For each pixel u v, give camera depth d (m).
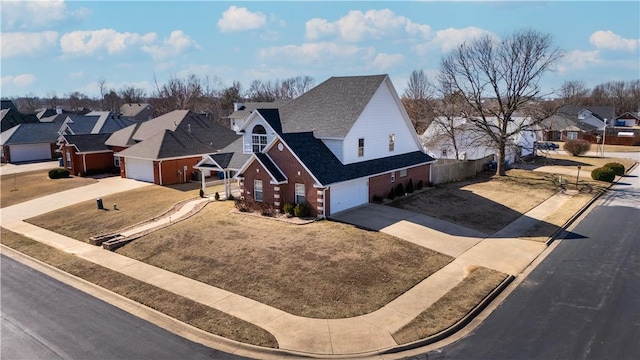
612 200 33.56
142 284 18.31
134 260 21.20
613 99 147.25
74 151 46.47
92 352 13.38
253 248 21.19
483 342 13.62
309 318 15.04
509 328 14.44
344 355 13.01
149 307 16.20
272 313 15.43
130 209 30.48
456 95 45.47
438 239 22.81
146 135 46.09
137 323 15.22
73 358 13.06
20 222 29.36
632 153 63.62
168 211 28.83
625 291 17.09
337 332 14.15
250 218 25.72
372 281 17.72
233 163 30.97
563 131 79.75
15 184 43.22
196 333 14.39
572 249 22.30
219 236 23.03
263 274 18.50
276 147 26.89
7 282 19.36
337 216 25.78
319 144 28.27
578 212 29.27
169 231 24.30
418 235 23.11
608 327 14.36
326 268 18.78
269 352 13.23
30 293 18.08
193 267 19.75
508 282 18.11
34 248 23.77
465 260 20.28
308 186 25.64
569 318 15.03
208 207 28.83
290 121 31.27
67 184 41.72
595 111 101.94
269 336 13.95
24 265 21.56
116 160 48.12
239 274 18.67
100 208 31.12
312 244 21.28
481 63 43.91
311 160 26.14
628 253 21.58
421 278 18.14
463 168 40.84
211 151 42.69
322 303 16.05
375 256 20.00
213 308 15.91
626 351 12.94
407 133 34.69
